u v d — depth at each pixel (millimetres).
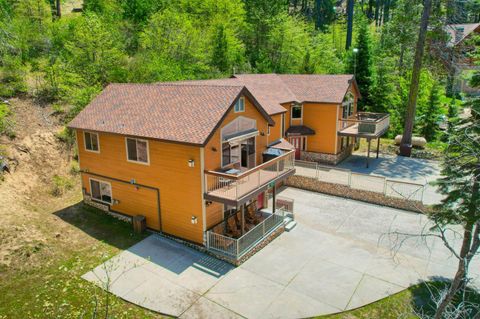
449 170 12234
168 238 17469
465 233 12703
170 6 41844
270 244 17328
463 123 13039
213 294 13453
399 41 43562
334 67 51281
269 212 20312
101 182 19656
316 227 19141
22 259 14953
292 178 24969
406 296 13469
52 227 17734
